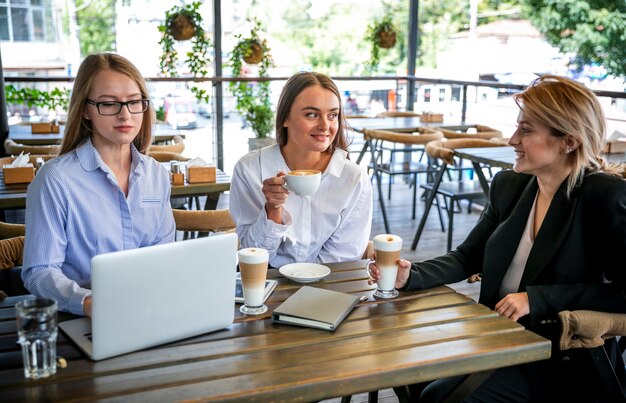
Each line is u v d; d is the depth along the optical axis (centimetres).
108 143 180
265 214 182
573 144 166
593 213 166
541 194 180
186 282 132
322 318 143
